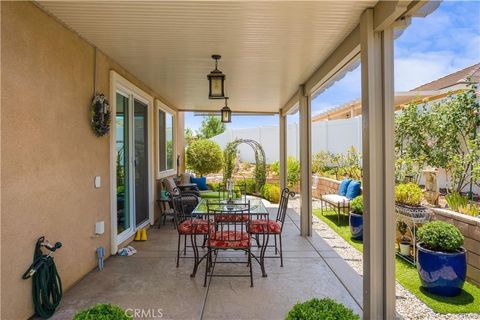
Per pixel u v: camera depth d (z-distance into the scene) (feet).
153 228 18.89
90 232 11.54
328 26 9.78
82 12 8.77
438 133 16.78
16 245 7.65
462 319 8.64
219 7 8.50
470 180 15.30
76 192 10.50
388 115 8.50
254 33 10.28
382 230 8.63
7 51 7.34
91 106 11.44
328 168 33.09
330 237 17.06
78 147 10.61
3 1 7.21
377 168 8.63
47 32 8.85
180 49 11.89
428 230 10.48
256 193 33.30
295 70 14.69
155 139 20.39
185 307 9.13
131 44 11.37
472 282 10.73
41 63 8.58
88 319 5.23
